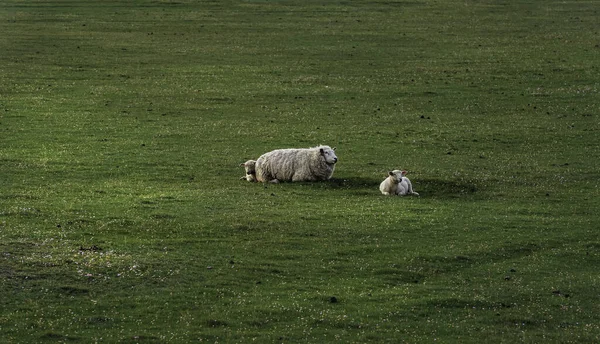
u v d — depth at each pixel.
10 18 89.75
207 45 79.19
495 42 81.38
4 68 67.88
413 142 48.91
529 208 35.94
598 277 28.19
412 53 76.50
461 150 47.31
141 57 73.81
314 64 71.94
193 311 24.73
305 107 58.00
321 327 23.94
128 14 93.88
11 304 24.64
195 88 63.06
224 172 41.69
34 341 22.66
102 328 23.56
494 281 27.66
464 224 33.16
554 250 30.67
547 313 25.41
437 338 23.55
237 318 24.33
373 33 85.19
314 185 38.88
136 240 30.22
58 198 35.88
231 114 55.78
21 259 27.45
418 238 31.36
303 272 27.88
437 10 98.38
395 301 25.78
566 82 65.56
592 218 34.59
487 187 39.56
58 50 75.50
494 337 23.72
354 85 64.56
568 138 50.25
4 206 34.22
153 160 43.84
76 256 28.05
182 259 28.41
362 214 33.88
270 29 86.88
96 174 40.88
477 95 61.75
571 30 87.38
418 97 61.19
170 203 35.19
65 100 58.53
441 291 26.69
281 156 39.62
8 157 43.59
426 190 38.88
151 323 23.92
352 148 47.25
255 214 33.59
